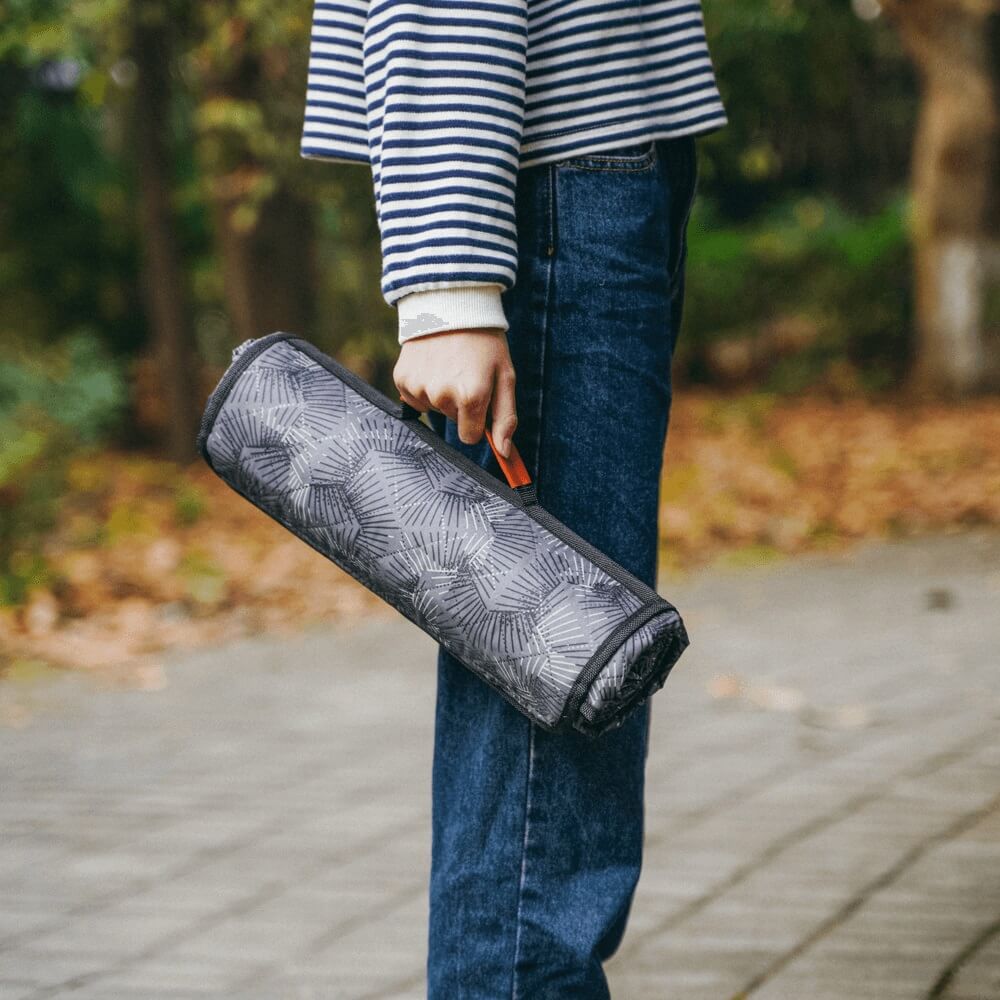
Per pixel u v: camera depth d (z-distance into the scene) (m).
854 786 3.32
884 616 5.57
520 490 1.39
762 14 10.81
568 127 1.45
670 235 1.60
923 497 8.75
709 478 9.59
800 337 14.84
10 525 7.25
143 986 2.36
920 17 12.95
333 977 2.38
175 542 7.72
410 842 3.12
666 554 7.43
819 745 3.72
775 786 3.37
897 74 18.22
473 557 1.35
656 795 3.34
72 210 12.60
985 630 5.16
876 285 14.52
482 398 1.35
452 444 1.52
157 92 10.02
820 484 9.40
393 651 5.40
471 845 1.49
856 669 4.63
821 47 12.14
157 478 9.77
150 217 10.23
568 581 1.33
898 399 13.37
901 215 15.36
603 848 1.50
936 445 10.52
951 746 3.62
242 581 6.84
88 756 3.98
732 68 11.19
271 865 2.99
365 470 1.39
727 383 15.05
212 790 3.60
